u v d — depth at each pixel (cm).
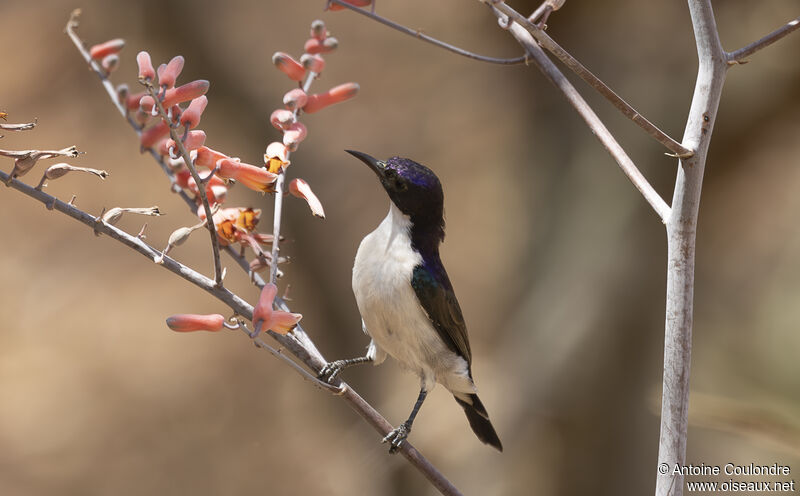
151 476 1545
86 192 1916
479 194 1878
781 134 1162
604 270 1088
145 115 488
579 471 1112
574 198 1134
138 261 1927
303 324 1352
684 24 1043
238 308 401
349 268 1384
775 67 1078
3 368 1723
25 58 1873
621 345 1088
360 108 1892
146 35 1400
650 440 1103
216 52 1368
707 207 1240
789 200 1341
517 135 1398
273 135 1392
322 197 1664
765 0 1093
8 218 1961
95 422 1631
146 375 1758
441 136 1895
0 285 1864
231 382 1747
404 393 1462
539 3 1097
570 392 1104
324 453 1511
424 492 1279
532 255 1188
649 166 1058
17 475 1525
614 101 379
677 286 403
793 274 1374
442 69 1938
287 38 1842
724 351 1277
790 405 691
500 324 1564
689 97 1038
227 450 1599
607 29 1073
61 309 1833
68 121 1892
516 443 1141
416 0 2002
